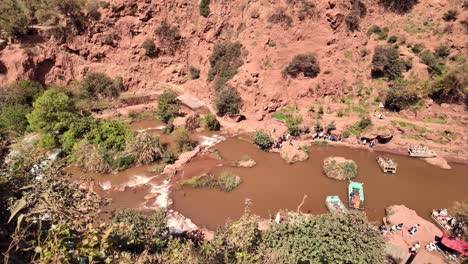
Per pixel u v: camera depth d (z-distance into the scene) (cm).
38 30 5788
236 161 4303
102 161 4009
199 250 1330
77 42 5975
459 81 4853
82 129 4338
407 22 5828
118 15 6128
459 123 4775
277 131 4897
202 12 6153
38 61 5644
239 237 1623
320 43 5478
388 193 3800
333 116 5119
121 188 3734
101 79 5941
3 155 1019
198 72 6275
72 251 731
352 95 5356
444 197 3756
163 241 1898
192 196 3681
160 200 3572
